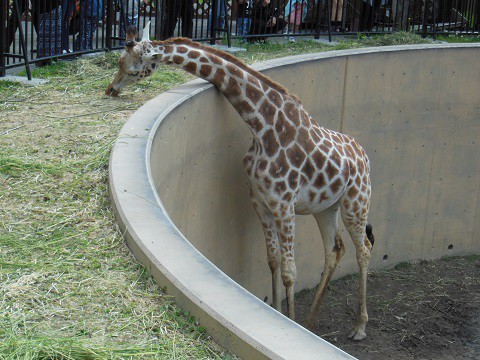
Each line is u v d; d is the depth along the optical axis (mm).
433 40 14523
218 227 8219
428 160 11992
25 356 3359
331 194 7852
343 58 10320
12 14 9211
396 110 11336
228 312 3643
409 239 12156
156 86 8781
